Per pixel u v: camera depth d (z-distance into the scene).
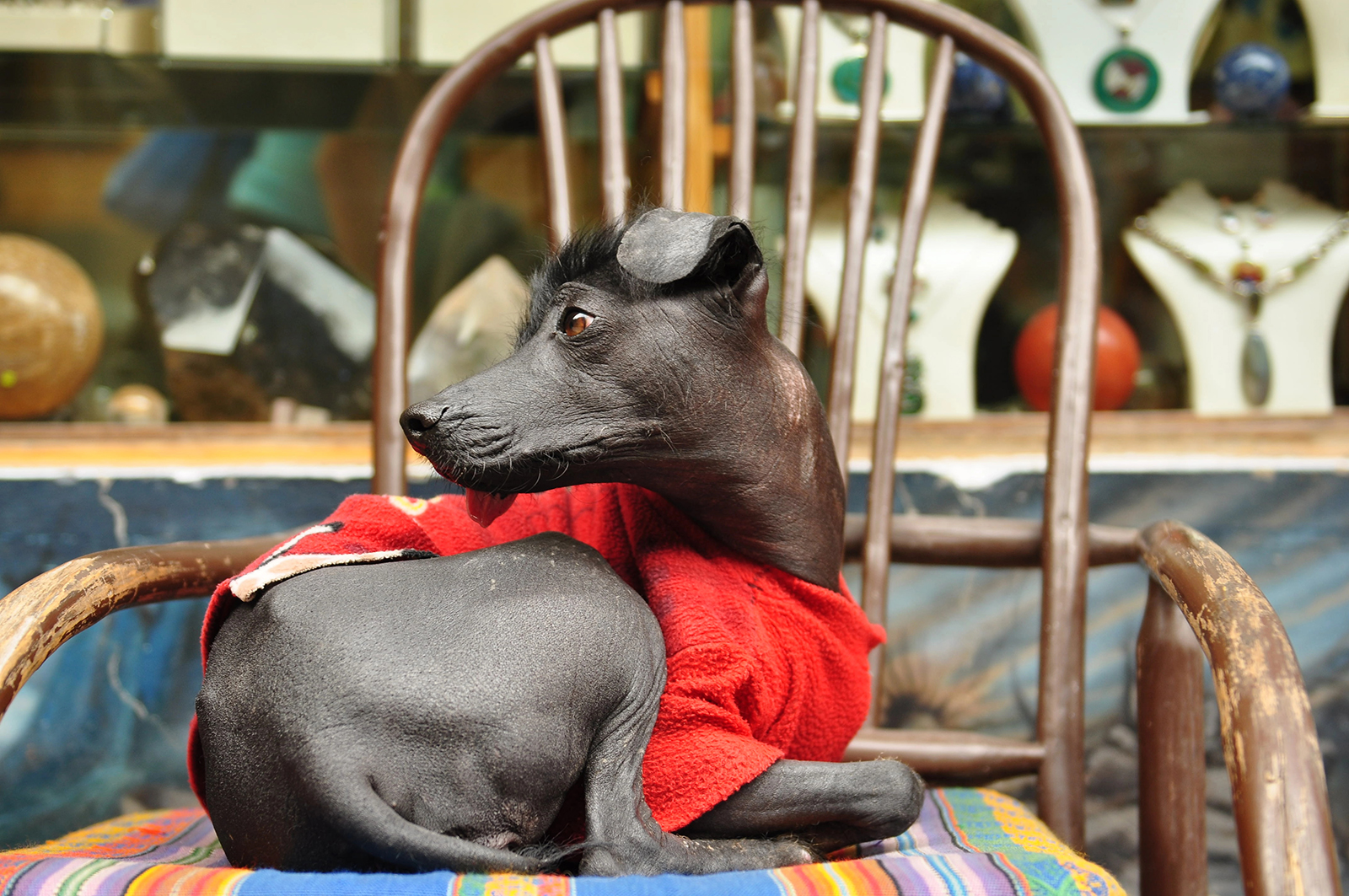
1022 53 1.34
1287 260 1.99
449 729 0.71
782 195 2.03
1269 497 1.74
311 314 2.00
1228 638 0.79
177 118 2.09
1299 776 0.70
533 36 1.38
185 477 1.72
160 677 1.72
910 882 0.73
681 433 0.82
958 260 1.99
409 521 0.89
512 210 2.14
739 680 0.79
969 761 1.14
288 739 0.71
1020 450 1.86
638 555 0.88
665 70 1.36
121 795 1.71
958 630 1.79
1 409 1.91
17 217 2.09
